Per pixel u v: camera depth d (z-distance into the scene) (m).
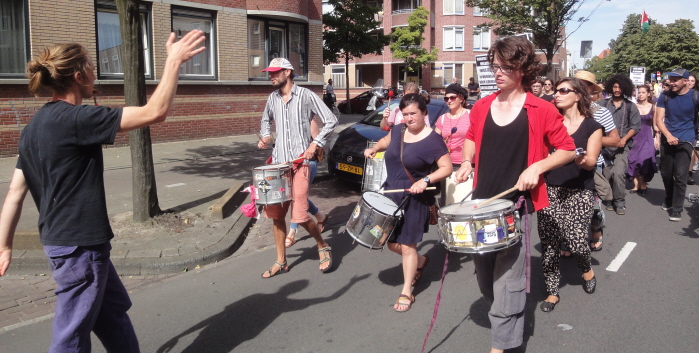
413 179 4.29
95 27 12.08
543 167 3.07
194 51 2.55
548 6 17.58
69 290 2.60
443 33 43.12
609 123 5.05
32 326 4.20
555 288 4.43
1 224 2.63
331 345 3.86
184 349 3.82
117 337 2.98
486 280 3.51
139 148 6.30
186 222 6.55
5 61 10.91
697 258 5.66
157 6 13.21
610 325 4.11
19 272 5.24
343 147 9.12
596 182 5.70
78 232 2.57
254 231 6.82
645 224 7.10
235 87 15.38
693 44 42.91
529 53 3.12
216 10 14.59
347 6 26.95
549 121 3.16
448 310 4.42
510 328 3.33
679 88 7.00
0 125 10.73
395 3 43.38
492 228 3.01
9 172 9.60
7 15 10.85
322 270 5.31
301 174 5.06
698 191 9.38
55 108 2.55
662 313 4.31
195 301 4.66
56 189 2.54
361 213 4.12
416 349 3.78
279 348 3.83
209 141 14.29
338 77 45.59
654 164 8.71
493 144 3.29
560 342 3.85
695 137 7.09
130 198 7.79
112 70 12.66
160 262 5.33
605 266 5.47
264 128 5.55
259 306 4.54
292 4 16.11
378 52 28.47
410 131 4.32
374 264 5.57
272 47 16.58
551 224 4.42
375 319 4.27
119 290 2.97
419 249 6.09
